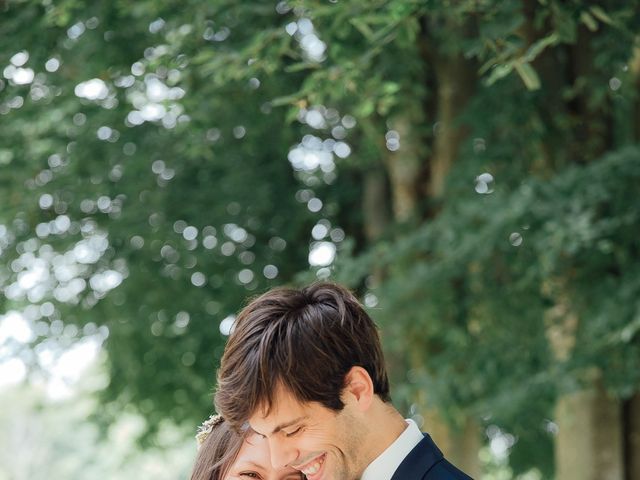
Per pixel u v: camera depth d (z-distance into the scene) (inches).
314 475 99.6
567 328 297.9
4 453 1205.1
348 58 221.0
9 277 371.6
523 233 275.3
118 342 388.5
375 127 337.4
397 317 309.7
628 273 273.0
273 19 284.7
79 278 376.2
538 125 295.3
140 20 289.9
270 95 311.1
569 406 304.8
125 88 309.1
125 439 478.0
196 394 406.3
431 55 331.0
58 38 292.2
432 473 100.2
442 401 304.0
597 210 280.8
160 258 369.4
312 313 99.3
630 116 328.2
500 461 428.8
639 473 303.7
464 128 336.8
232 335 100.7
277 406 96.9
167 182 362.9
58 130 338.6
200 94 271.3
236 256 379.6
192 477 125.7
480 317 309.0
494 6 191.9
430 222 327.9
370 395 99.3
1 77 289.3
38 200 348.5
